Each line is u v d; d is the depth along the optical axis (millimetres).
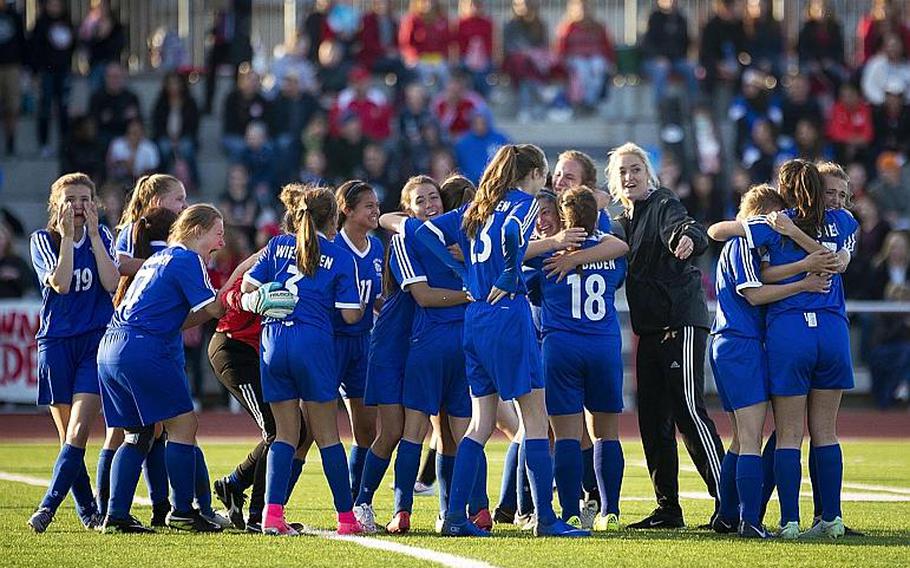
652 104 85188
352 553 24703
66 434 29266
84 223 29438
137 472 27891
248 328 29656
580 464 28625
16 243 76562
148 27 90562
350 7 84562
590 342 28406
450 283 28609
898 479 39531
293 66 80875
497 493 36781
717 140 77062
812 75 79125
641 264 30656
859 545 25797
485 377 27266
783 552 24797
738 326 27453
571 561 23703
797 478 27266
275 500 27719
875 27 80625
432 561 23734
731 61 80375
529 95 83188
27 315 63750
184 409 27922
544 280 28703
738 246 27391
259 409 29328
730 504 28328
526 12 83812
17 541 26422
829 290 27438
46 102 80688
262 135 74062
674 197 30578
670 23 80625
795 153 75125
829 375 27312
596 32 83688
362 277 30641
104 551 25031
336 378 28406
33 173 82562
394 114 79438
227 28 82250
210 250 28422
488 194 27094
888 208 75125
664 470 30031
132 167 74688
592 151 82375
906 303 67625
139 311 27641
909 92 79125
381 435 29344
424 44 81938
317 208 27953
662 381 30500
